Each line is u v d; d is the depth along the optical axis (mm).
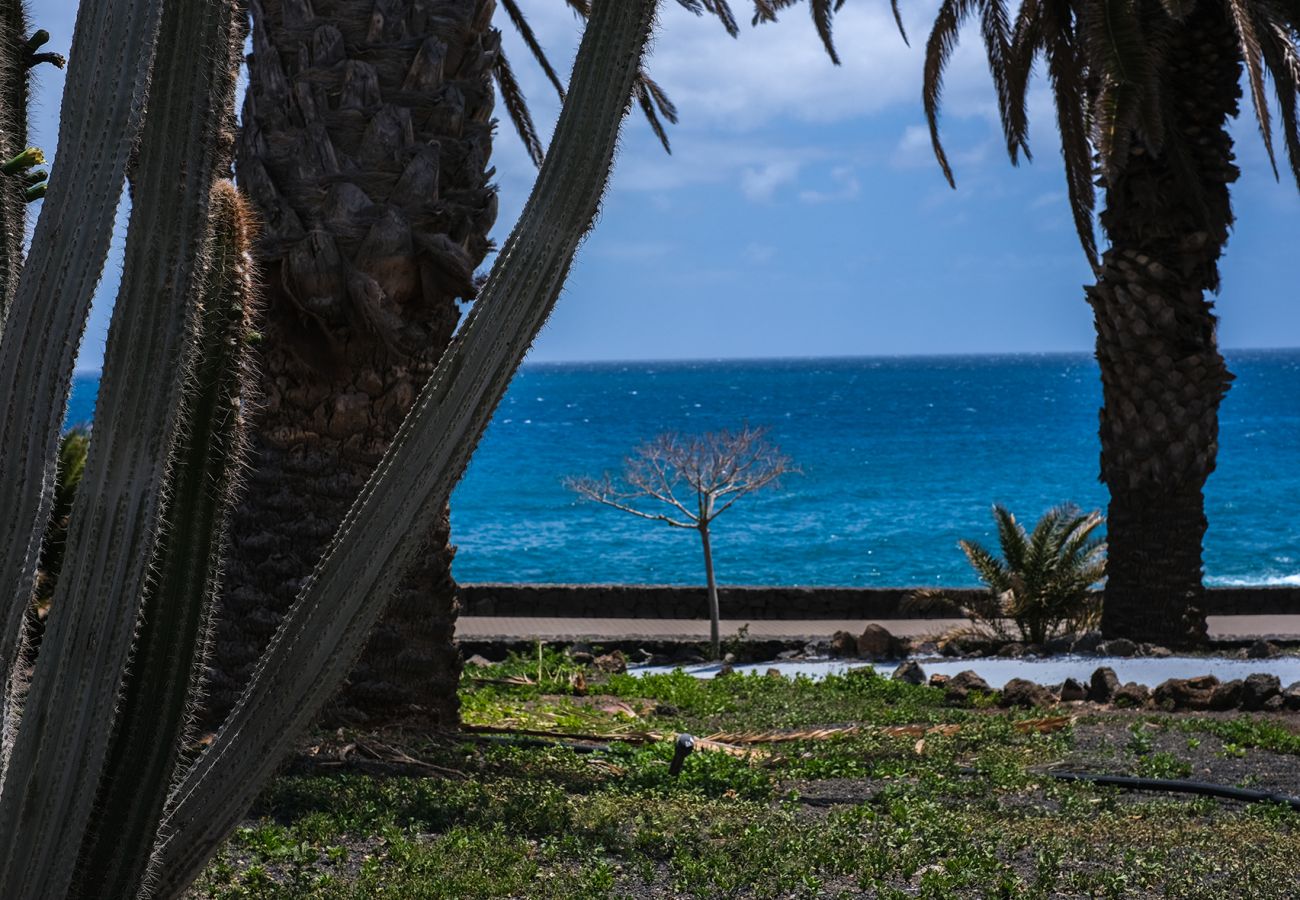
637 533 47500
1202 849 5941
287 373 7891
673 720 11031
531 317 2342
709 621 21766
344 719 7938
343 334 7824
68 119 2111
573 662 15891
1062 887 5195
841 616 22375
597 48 2316
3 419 2100
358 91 7742
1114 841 6023
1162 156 16594
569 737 9328
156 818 2389
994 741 9273
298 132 7707
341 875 4855
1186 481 16844
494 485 64188
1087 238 17641
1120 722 10461
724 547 43844
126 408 2129
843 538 45688
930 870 5289
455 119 7973
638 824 5973
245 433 2553
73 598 2129
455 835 5383
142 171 2133
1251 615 22938
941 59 17594
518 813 5863
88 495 2133
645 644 18406
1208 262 16844
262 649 7867
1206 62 16469
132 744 2352
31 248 2125
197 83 2145
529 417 128125
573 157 2318
